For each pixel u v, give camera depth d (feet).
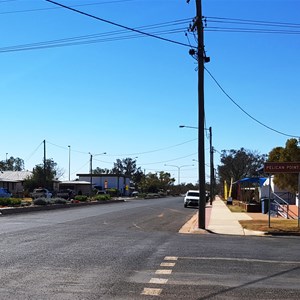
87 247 44.75
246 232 64.23
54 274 30.96
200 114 70.33
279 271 32.91
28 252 40.86
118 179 355.97
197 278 30.12
